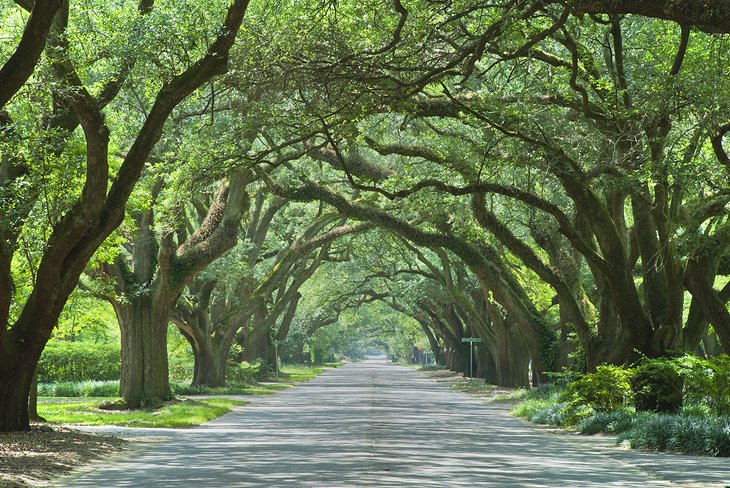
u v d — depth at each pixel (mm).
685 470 18859
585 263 54000
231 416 36406
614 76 26188
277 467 18625
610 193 32594
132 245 42062
